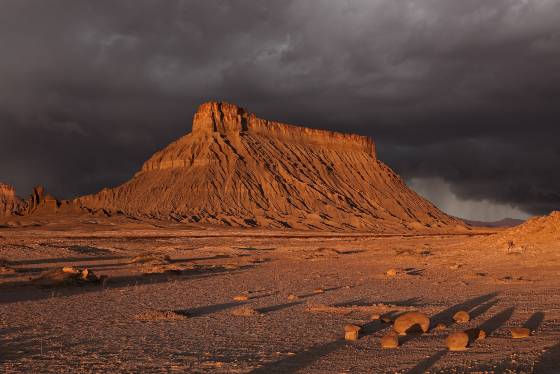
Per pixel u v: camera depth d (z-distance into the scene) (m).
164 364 10.80
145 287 27.42
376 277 30.62
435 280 27.45
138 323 16.38
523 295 20.06
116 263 43.47
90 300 22.38
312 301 21.12
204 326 15.67
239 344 12.87
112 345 12.99
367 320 16.08
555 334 11.95
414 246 64.75
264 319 16.81
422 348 11.42
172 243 77.44
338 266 40.28
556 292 20.38
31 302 21.72
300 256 53.38
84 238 88.50
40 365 10.90
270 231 133.88
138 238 91.38
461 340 11.08
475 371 8.85
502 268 30.89
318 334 13.96
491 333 12.82
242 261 47.19
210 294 24.31
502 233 44.81
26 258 44.59
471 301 19.30
